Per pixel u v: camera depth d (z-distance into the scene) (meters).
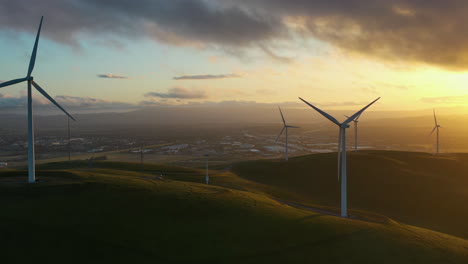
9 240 31.47
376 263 31.67
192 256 31.33
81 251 30.73
